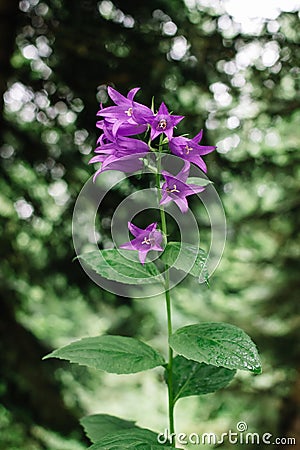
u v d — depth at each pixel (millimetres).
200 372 805
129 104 743
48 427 2174
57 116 2035
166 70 1982
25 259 2152
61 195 2096
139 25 1980
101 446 712
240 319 2307
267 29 2045
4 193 2109
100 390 2561
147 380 2807
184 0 2006
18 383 2125
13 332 2148
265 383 2188
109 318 2621
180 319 2557
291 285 2230
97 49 1958
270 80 2090
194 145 739
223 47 2031
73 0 1938
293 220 2188
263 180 2150
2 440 2104
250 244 2299
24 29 1997
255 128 2123
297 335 2184
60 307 2678
